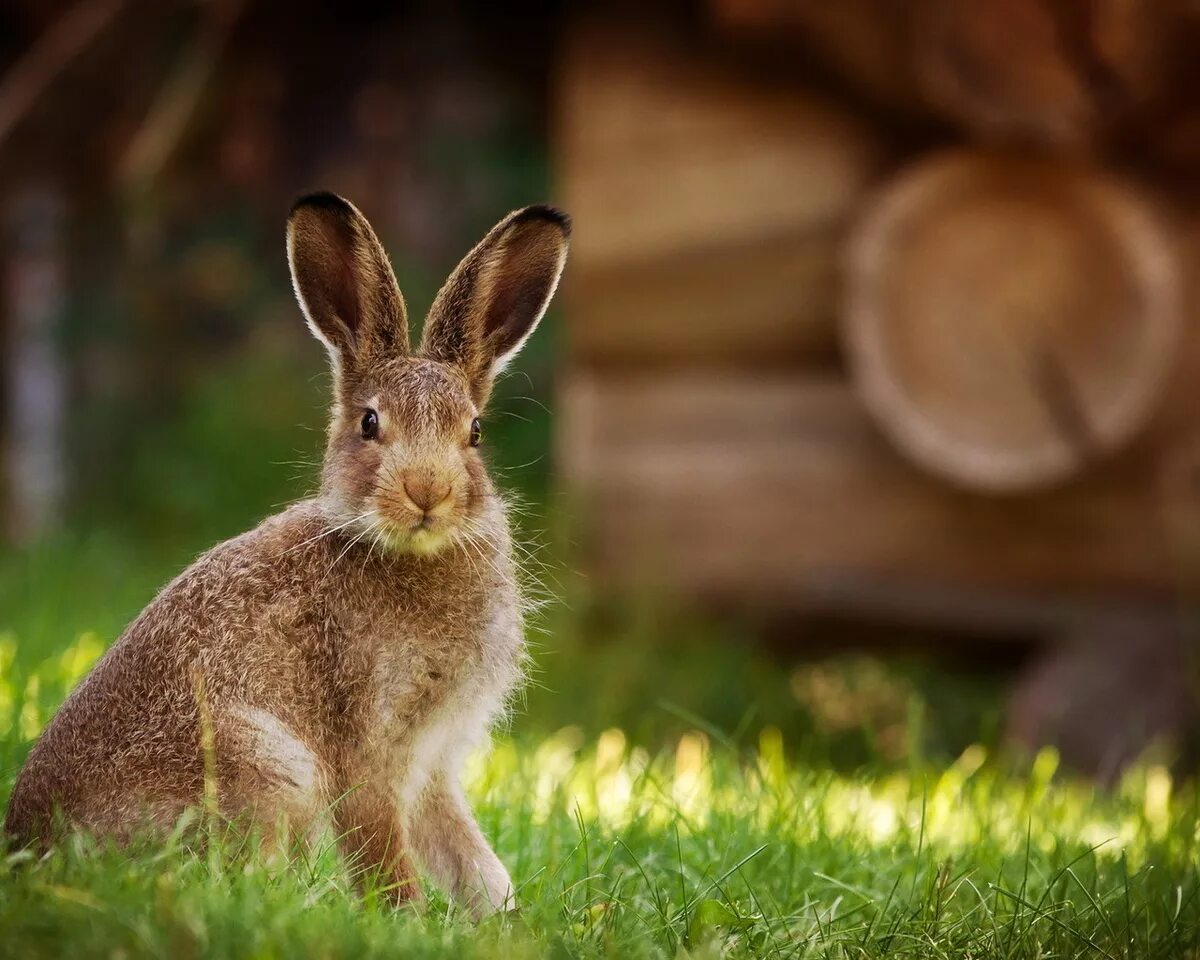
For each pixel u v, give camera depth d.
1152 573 13.15
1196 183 12.80
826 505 13.95
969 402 12.98
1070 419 12.71
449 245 22.14
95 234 21.08
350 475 6.89
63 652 10.30
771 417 14.09
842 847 7.83
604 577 14.40
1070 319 12.67
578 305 14.24
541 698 13.15
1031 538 13.45
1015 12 12.09
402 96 21.41
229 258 22.05
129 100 18.80
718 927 6.47
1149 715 12.38
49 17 18.22
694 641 14.09
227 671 6.59
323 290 7.33
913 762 9.86
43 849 6.35
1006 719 13.07
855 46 12.98
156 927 5.17
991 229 12.78
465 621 6.97
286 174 22.05
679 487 14.27
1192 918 7.01
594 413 14.41
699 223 13.99
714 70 13.89
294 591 6.78
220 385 21.06
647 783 8.84
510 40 19.05
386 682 6.79
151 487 20.09
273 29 18.92
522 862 7.48
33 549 15.70
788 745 13.24
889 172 13.68
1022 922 6.68
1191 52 11.84
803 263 13.86
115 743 6.48
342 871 6.43
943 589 13.65
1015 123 12.32
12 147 19.20
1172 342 12.45
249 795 6.45
